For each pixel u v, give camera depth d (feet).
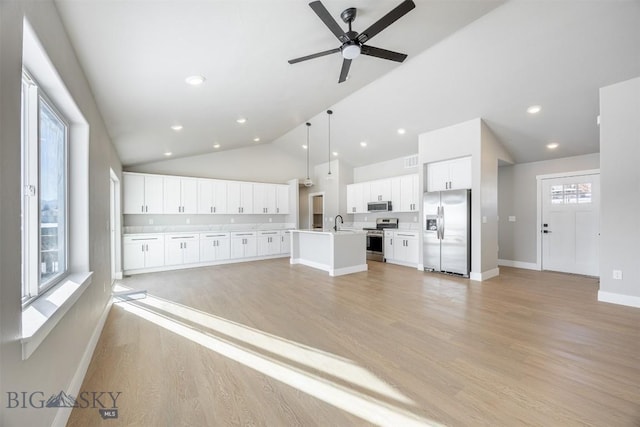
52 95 5.98
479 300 12.22
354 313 10.70
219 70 8.70
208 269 19.62
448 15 8.35
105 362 7.22
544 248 18.76
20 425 3.57
